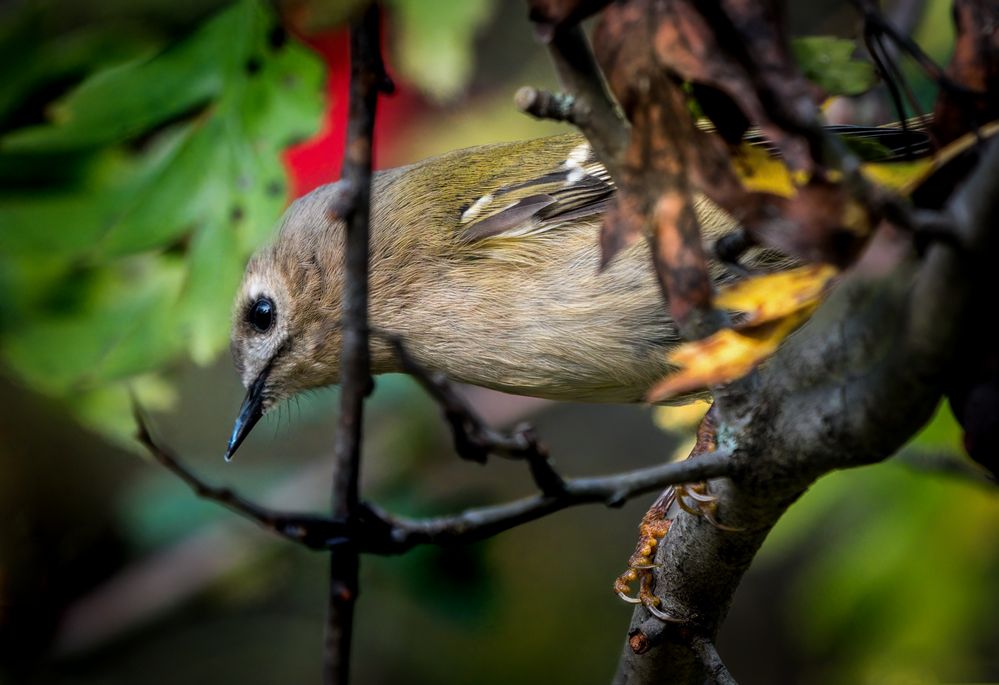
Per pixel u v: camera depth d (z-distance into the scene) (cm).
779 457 434
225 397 1061
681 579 552
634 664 588
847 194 393
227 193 642
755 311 411
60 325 670
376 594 912
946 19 869
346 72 767
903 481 888
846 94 472
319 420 924
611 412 1174
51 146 636
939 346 378
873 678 908
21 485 966
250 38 637
